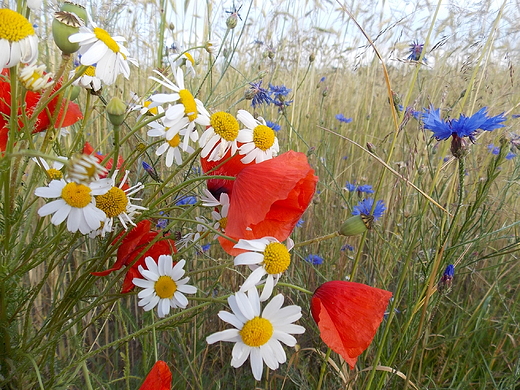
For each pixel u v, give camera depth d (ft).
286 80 2.16
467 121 0.70
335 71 2.33
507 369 1.22
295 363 1.04
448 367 1.21
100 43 0.50
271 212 0.63
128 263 0.67
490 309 1.41
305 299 1.27
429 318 0.91
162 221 0.89
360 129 2.01
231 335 0.53
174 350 1.09
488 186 0.73
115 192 0.56
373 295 0.58
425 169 1.23
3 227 0.53
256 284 0.58
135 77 1.53
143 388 0.52
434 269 0.77
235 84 1.65
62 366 0.74
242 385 1.14
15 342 0.63
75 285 0.62
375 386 1.01
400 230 1.33
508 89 1.64
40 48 0.95
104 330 1.22
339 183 1.73
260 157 0.68
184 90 0.59
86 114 0.60
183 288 0.65
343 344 0.58
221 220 0.69
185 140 0.60
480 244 1.23
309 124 1.93
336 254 1.38
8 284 0.54
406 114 0.91
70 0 0.54
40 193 0.51
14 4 0.70
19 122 0.56
